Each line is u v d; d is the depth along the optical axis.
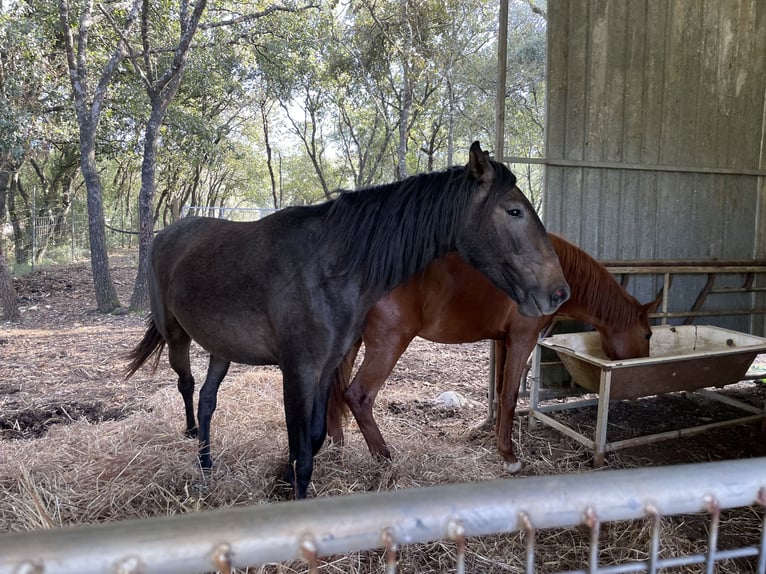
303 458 2.08
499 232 2.00
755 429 3.61
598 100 4.09
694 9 4.25
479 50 12.38
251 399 3.73
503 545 2.21
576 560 2.14
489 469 2.93
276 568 1.91
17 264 11.30
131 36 9.88
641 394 3.10
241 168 24.42
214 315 2.20
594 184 4.18
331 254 2.06
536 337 2.99
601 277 3.15
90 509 2.25
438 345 5.98
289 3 10.87
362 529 0.66
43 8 8.95
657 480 0.77
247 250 2.15
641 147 4.28
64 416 3.61
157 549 0.60
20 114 8.53
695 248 4.59
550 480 0.74
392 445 3.06
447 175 2.13
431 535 0.69
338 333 2.09
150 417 3.32
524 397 4.11
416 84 12.72
